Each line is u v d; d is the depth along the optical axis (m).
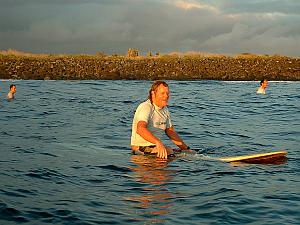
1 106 18.27
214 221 5.27
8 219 5.15
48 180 6.86
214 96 25.17
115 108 18.25
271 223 5.26
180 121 14.52
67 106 18.80
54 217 5.25
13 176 6.96
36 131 11.82
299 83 39.03
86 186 6.62
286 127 13.38
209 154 9.34
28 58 50.97
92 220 5.18
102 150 9.50
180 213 5.50
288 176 7.45
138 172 7.60
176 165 8.19
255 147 10.15
